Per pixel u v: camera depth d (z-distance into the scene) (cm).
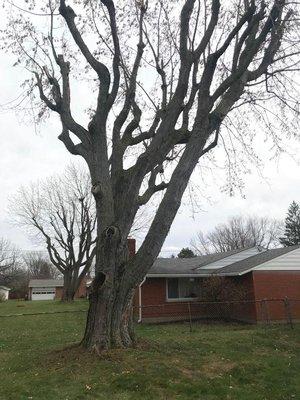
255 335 1491
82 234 4219
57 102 1120
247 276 2203
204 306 2372
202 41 1097
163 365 869
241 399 725
